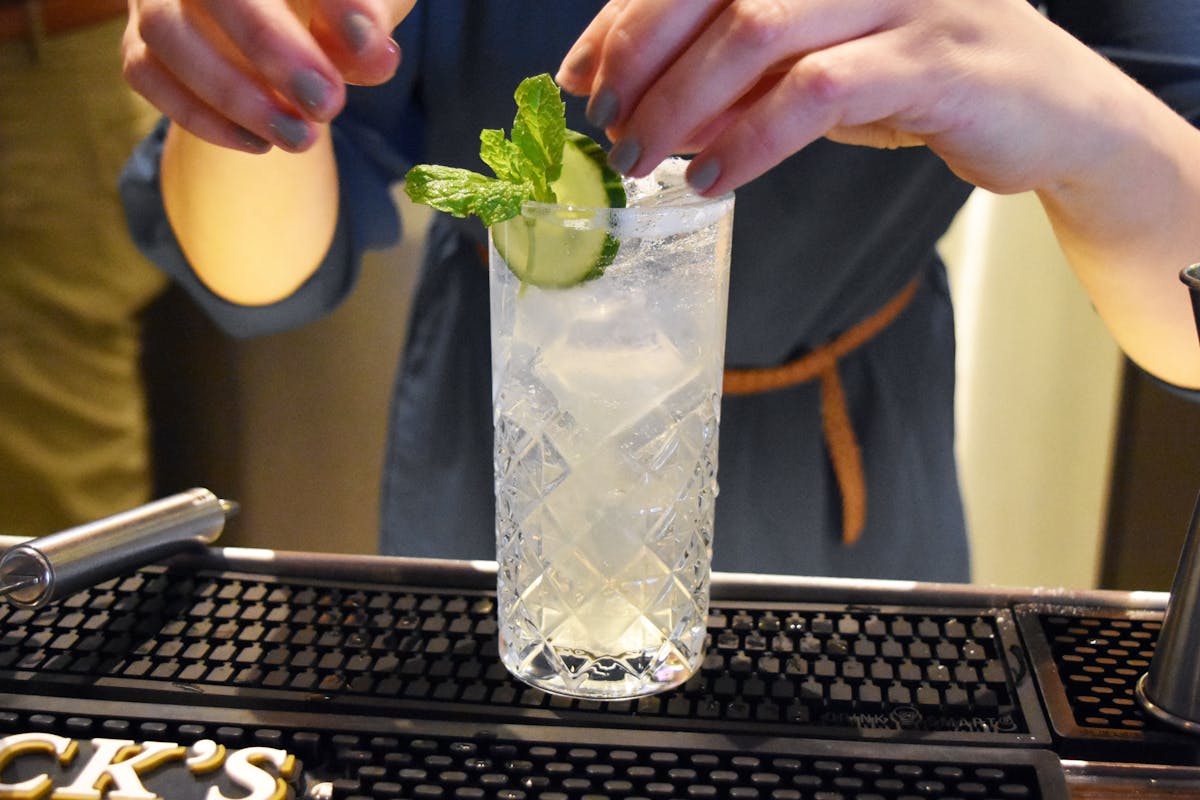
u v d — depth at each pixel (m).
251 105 0.47
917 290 0.77
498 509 0.48
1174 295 0.60
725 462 0.75
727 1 0.45
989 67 0.48
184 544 0.52
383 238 0.82
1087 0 0.68
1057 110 0.50
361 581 0.52
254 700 0.46
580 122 0.71
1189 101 0.65
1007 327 1.20
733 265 0.71
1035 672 0.47
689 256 0.45
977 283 1.21
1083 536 1.21
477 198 0.44
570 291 0.45
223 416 1.26
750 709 0.46
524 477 0.47
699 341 0.46
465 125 0.74
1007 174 0.51
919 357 0.77
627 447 0.45
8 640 0.49
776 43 0.44
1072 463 1.20
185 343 1.25
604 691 0.46
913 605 0.51
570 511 0.46
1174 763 0.44
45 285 1.28
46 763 0.43
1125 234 0.57
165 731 0.45
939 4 0.48
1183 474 1.14
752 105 0.47
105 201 1.26
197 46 0.47
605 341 0.45
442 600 0.51
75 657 0.48
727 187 0.46
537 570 0.47
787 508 0.76
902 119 0.48
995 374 1.22
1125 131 0.53
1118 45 0.67
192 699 0.46
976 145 0.50
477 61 0.71
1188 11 0.65
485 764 0.44
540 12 0.70
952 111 0.48
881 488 0.76
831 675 0.47
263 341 1.22
